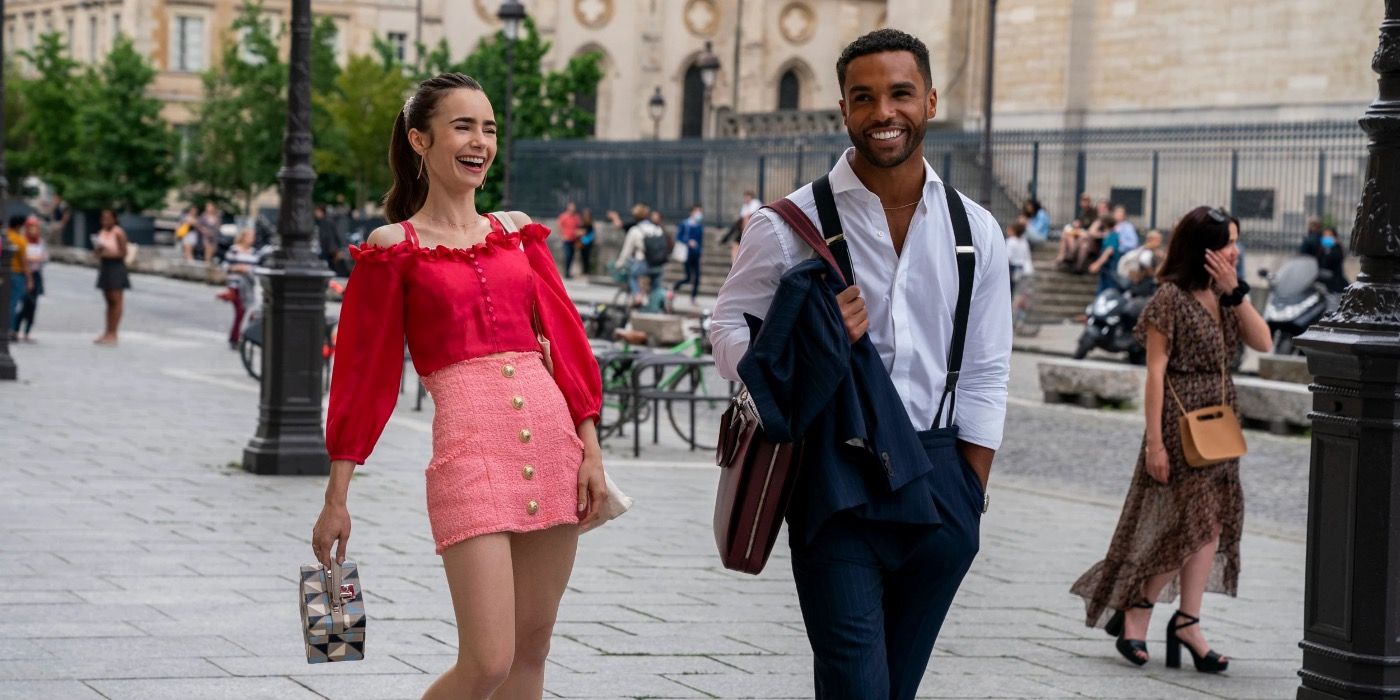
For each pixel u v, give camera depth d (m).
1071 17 46.44
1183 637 7.62
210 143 54.53
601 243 47.94
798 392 4.51
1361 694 5.39
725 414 4.79
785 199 4.79
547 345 4.91
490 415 4.72
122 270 25.12
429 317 4.77
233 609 7.88
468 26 73.25
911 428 4.59
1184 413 7.55
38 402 17.03
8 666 6.65
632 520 11.23
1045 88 47.16
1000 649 7.90
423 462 13.73
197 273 45.03
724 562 4.66
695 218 39.56
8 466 12.45
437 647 7.25
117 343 25.31
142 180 57.47
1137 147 40.31
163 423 15.63
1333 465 5.46
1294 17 41.16
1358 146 33.31
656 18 73.88
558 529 4.82
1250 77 42.22
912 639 4.80
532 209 50.78
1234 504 7.69
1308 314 24.61
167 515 10.54
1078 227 36.72
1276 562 10.86
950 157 41.78
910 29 51.12
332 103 50.84
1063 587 9.54
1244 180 37.66
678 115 74.38
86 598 8.02
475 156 4.87
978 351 4.80
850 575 4.58
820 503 4.53
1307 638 5.57
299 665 6.85
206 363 22.59
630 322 26.70
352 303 4.77
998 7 48.50
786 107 74.69
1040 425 18.64
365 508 11.16
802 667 7.19
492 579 4.64
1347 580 5.42
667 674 6.99
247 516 10.61
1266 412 18.44
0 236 19.09
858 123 4.64
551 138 52.22
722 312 4.82
